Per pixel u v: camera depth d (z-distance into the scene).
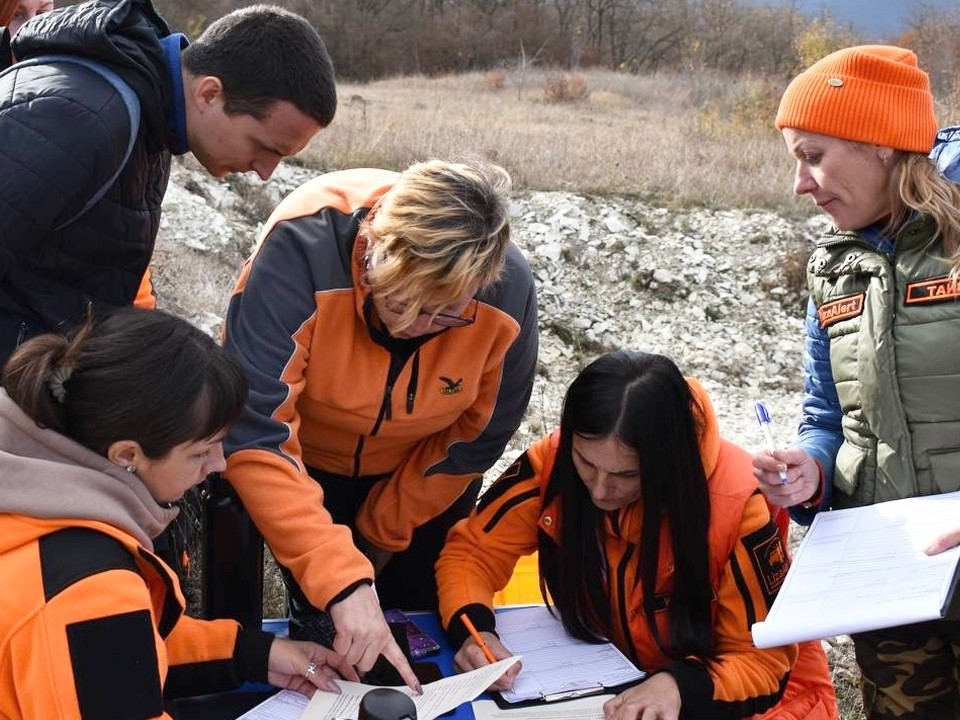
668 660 2.21
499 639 2.25
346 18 34.47
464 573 2.36
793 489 2.21
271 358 2.11
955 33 28.53
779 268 8.38
